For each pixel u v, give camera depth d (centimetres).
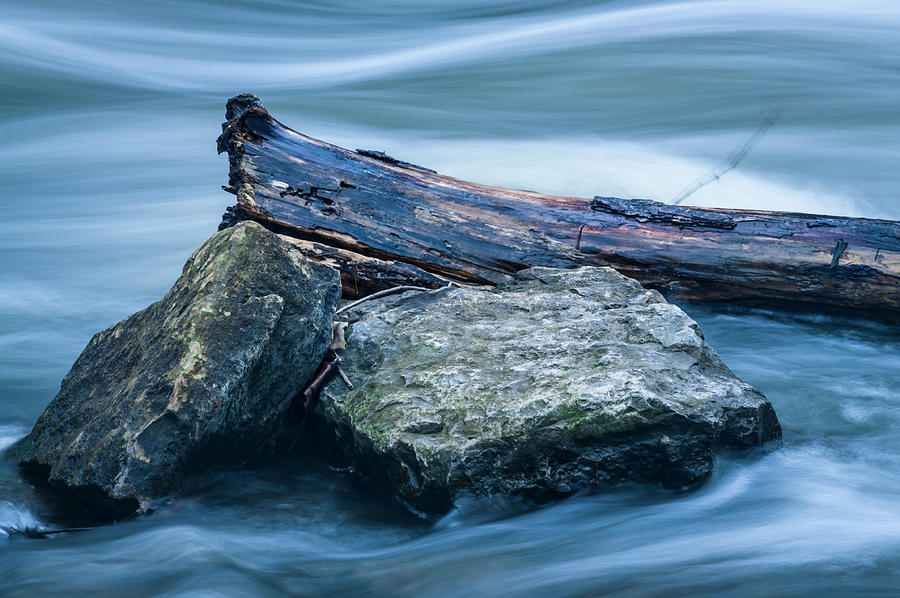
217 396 555
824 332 873
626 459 542
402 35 3691
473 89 2423
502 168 1648
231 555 507
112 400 585
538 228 859
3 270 1205
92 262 1246
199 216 1466
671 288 867
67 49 2870
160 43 3216
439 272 839
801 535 495
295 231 827
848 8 3152
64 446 593
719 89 2272
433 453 527
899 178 1579
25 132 2075
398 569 496
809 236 851
